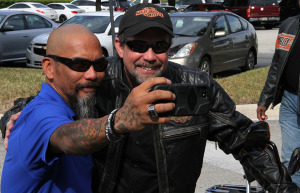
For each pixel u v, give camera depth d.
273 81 3.18
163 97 1.01
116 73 1.80
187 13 9.51
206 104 1.16
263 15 22.05
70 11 26.80
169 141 1.68
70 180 1.43
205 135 1.76
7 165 1.40
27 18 11.18
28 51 10.06
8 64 11.66
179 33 8.77
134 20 1.60
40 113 1.32
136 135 1.68
